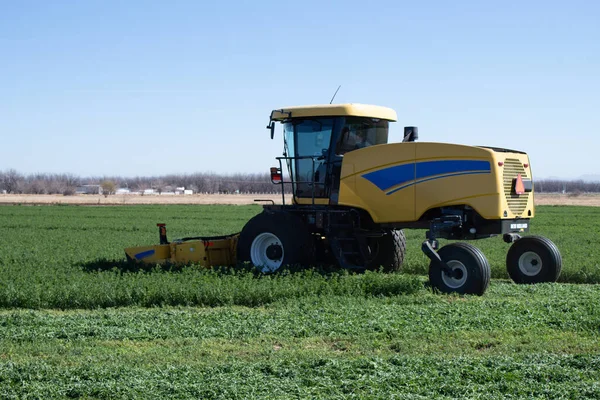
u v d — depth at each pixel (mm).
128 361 8406
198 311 11570
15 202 64125
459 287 13023
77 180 150125
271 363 8180
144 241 24172
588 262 16844
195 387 7340
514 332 9867
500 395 7125
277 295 12500
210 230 30172
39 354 8820
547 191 185000
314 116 14922
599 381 7586
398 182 13859
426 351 8906
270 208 15812
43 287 12742
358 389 7332
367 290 13078
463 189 13203
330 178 14914
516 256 14805
